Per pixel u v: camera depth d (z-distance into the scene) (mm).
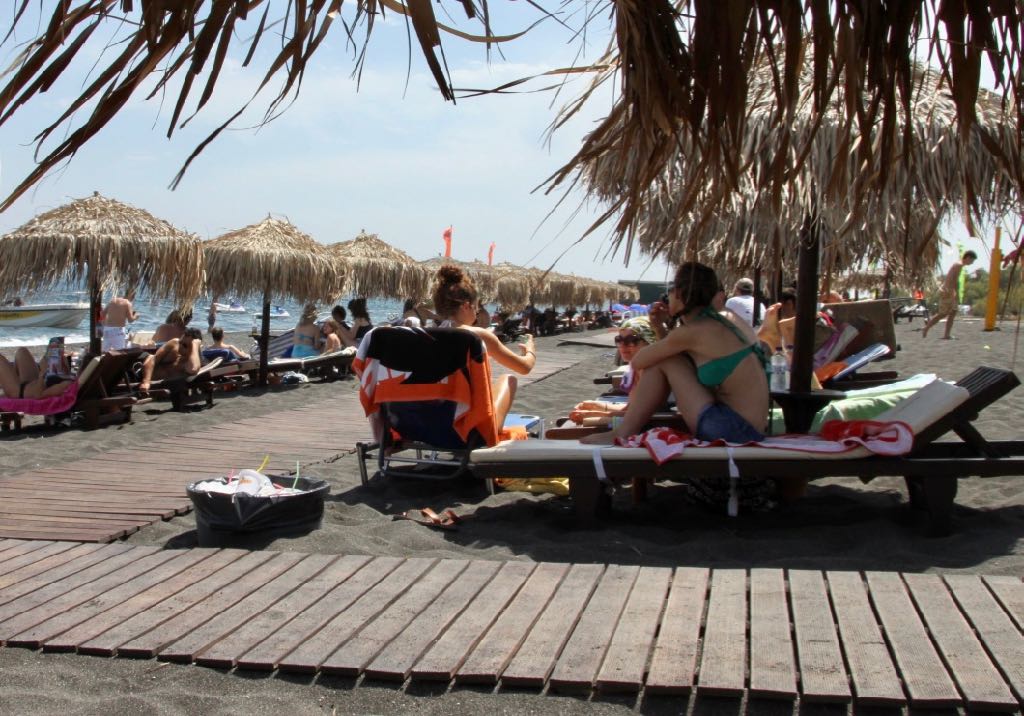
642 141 1512
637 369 4695
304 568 3688
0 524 4570
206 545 4270
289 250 12195
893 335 8180
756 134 3359
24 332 29016
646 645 2832
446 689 2672
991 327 21281
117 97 920
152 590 3479
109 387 8961
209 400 10211
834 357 8016
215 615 3203
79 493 5324
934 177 3176
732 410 4449
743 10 1271
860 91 1378
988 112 3031
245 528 4184
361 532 4465
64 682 2752
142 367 9688
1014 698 2396
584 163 1543
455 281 5781
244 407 10180
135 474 5953
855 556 3861
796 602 3119
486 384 5316
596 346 22938
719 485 4723
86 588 3520
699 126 1349
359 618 3137
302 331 13969
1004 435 6961
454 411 5422
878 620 2953
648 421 5027
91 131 922
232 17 952
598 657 2760
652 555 3980
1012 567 3609
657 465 4238
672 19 1354
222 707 2594
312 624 3096
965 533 4164
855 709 2459
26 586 3557
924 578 3303
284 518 4266
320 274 12531
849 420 4660
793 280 7996
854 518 4566
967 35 1348
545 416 9273
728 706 2514
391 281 17281
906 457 4176
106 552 4004
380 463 5660
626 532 4387
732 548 4023
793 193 3584
